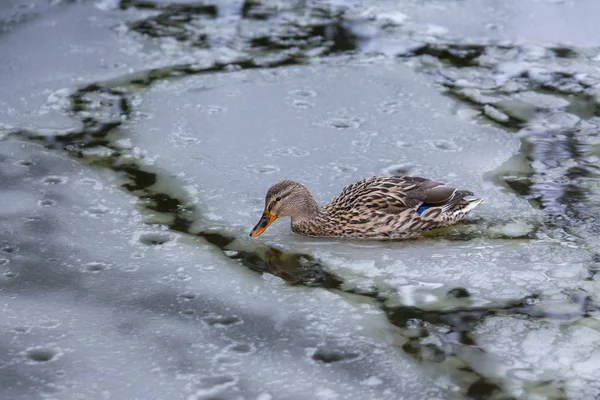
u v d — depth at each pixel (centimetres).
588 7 1455
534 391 658
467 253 846
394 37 1370
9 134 1083
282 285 802
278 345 716
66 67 1266
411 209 883
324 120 1122
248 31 1391
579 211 908
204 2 1497
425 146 1055
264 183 975
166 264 833
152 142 1067
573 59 1292
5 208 922
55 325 741
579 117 1129
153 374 682
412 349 709
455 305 764
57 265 829
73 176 990
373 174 991
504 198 936
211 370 686
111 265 830
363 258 848
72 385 669
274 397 655
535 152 1040
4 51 1305
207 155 1037
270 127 1104
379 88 1210
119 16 1433
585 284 787
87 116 1133
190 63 1288
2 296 780
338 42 1356
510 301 767
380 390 662
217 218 912
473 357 698
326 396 656
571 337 717
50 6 1454
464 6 1470
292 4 1490
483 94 1195
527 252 840
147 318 752
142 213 920
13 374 680
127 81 1230
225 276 815
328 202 932
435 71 1262
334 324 743
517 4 1473
